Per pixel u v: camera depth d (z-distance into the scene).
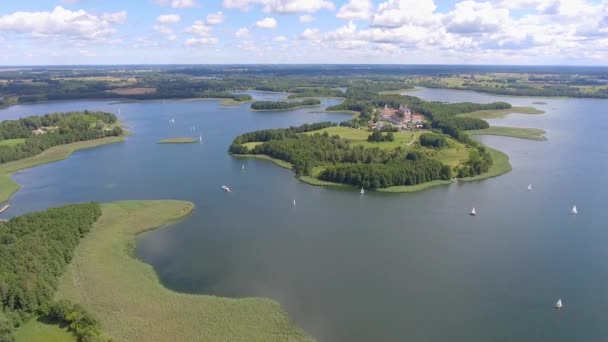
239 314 132.50
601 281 155.88
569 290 150.00
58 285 143.88
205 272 159.75
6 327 114.69
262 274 159.00
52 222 172.12
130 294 141.75
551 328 129.38
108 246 175.88
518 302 142.62
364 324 129.62
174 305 136.50
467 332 126.81
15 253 144.00
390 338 123.50
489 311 137.38
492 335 125.75
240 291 147.25
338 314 134.62
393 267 165.25
